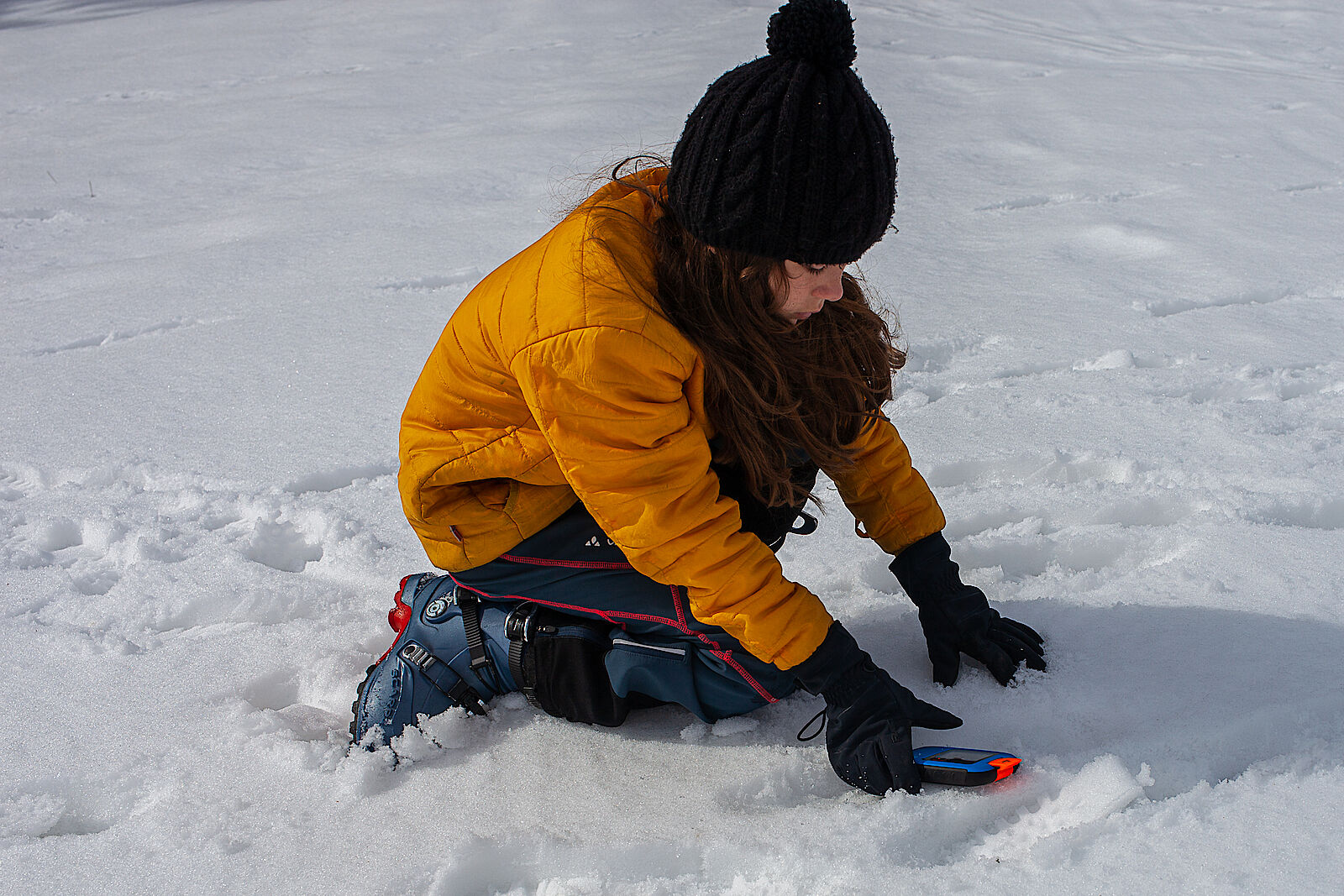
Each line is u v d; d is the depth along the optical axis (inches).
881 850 52.6
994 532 83.0
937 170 190.1
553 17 419.2
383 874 54.3
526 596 63.1
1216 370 106.7
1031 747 60.7
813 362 55.7
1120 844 51.7
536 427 56.6
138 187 213.6
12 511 95.0
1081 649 67.4
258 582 82.0
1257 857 49.9
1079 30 353.7
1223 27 346.6
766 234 46.0
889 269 142.5
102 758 63.9
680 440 51.3
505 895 54.8
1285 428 94.3
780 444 57.4
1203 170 182.4
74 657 73.9
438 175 201.9
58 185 218.7
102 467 100.7
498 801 58.9
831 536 83.3
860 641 70.9
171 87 338.3
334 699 70.3
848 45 45.6
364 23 439.5
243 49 399.5
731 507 53.7
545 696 63.6
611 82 287.0
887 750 54.9
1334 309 121.6
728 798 58.6
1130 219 157.6
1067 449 92.7
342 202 188.2
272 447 103.4
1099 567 79.9
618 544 54.4
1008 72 280.4
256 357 125.0
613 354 49.0
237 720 66.4
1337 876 48.4
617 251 51.1
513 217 171.6
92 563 87.8
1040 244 150.1
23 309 146.9
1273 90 245.8
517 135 228.4
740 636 55.2
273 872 54.8
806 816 55.9
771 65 45.6
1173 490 85.2
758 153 44.8
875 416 62.1
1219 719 60.1
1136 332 118.3
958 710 63.3
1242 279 132.0
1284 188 170.6
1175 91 249.3
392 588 81.0
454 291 142.4
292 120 268.5
